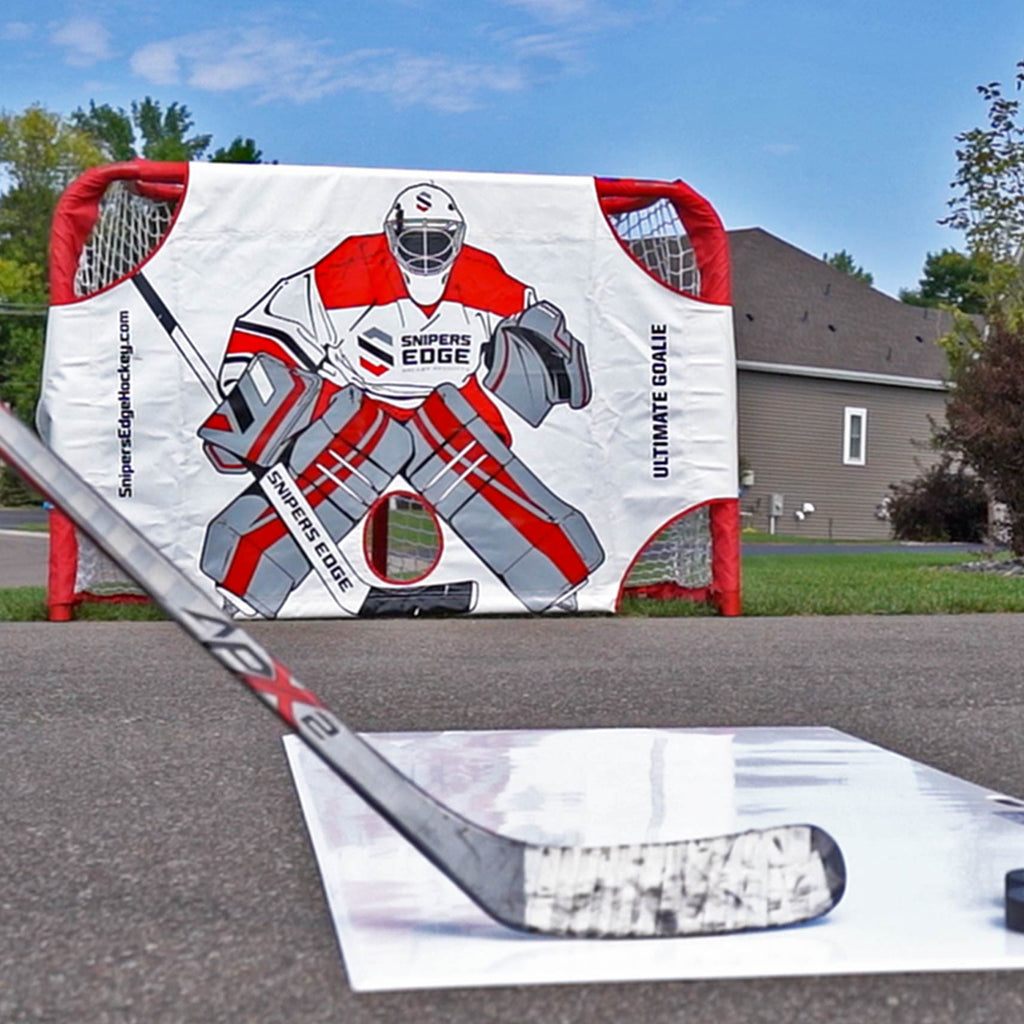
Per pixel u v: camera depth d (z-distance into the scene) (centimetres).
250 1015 153
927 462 3158
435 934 175
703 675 445
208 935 182
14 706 382
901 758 295
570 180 681
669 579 741
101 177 660
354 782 161
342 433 668
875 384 3091
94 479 661
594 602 682
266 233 664
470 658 493
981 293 1700
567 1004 155
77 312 661
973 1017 153
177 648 520
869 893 194
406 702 391
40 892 204
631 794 258
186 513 663
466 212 673
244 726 349
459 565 675
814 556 1513
